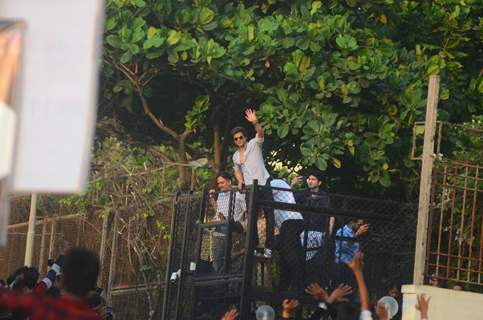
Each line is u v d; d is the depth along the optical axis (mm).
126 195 35969
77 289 11719
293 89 29656
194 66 29781
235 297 24422
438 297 21719
